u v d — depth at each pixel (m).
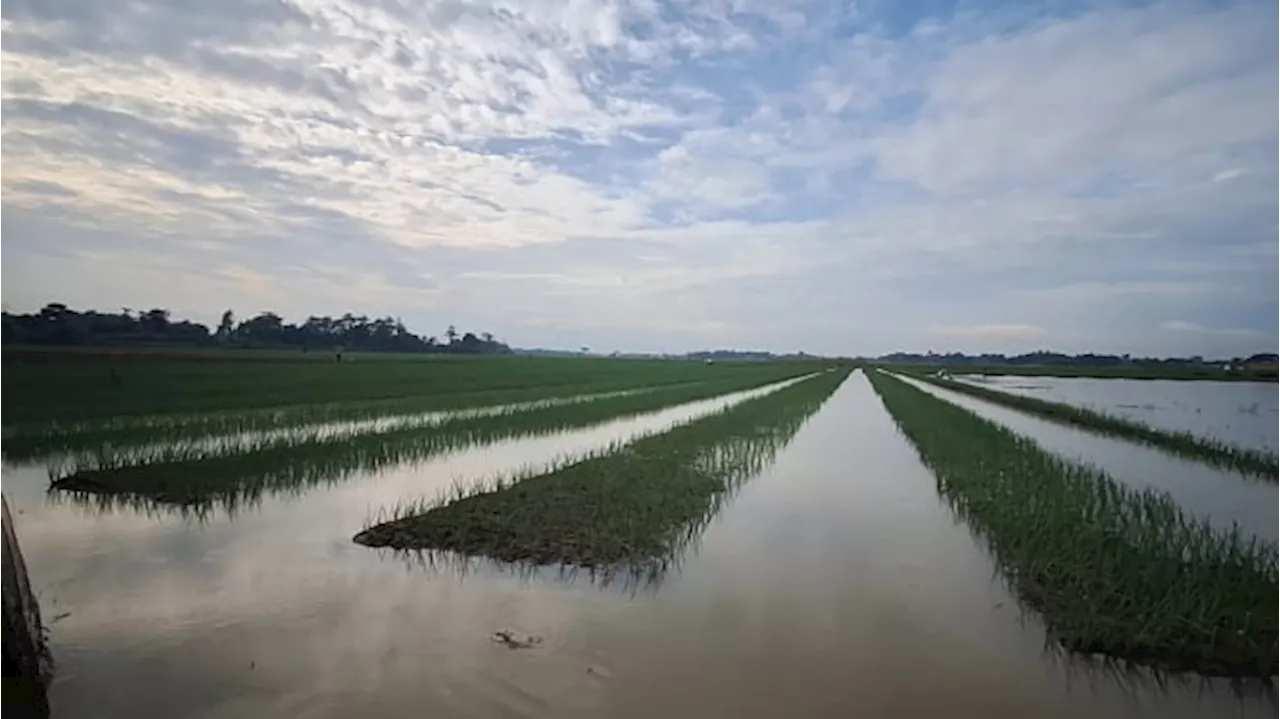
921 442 22.31
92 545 10.90
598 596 8.98
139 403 28.06
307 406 29.56
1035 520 12.03
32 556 10.34
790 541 11.58
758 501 14.58
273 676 6.75
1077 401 46.94
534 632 7.82
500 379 52.66
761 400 40.62
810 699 6.47
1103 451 23.09
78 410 25.45
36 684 6.26
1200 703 6.54
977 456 19.11
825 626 8.09
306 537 11.37
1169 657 7.27
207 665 6.95
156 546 10.86
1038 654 7.43
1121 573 9.25
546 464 18.25
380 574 9.66
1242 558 9.62
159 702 6.28
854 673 6.97
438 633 7.76
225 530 11.77
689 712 6.21
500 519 11.88
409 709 6.18
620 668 7.00
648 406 35.03
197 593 8.90
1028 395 52.47
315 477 15.78
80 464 16.47
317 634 7.70
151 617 8.12
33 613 6.68
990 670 7.09
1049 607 8.38
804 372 100.50
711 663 7.14
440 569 9.88
